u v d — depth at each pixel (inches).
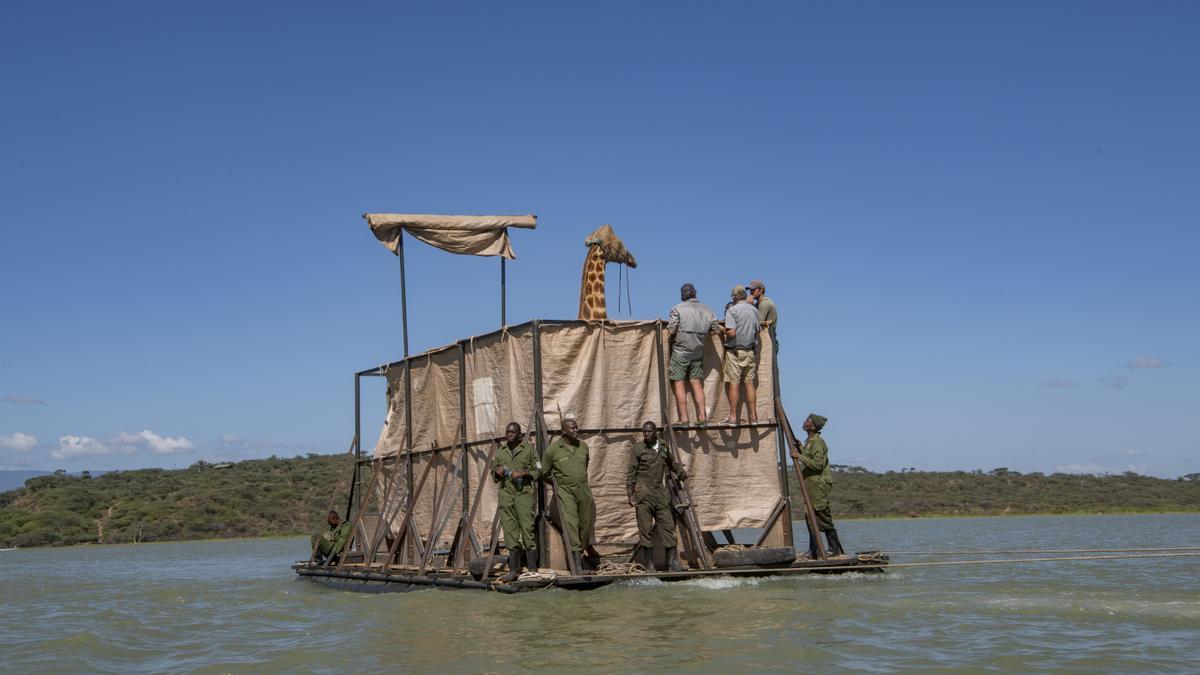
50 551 2080.5
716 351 690.8
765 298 708.7
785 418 691.4
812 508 692.7
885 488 3189.0
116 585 918.4
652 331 676.1
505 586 577.6
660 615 487.8
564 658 387.5
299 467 3147.1
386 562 734.5
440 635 457.1
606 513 650.8
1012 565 823.1
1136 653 383.6
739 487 684.1
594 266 721.0
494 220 810.2
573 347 657.0
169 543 2285.9
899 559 924.0
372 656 414.6
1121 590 583.2
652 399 669.9
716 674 352.2
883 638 419.5
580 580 589.3
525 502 604.1
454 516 718.5
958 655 382.9
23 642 513.0
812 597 548.1
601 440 655.1
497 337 684.7
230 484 2888.8
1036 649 394.0
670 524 634.2
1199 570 748.0
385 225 789.9
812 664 367.9
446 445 748.0
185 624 570.3
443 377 756.0
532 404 649.6
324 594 721.0
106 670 419.8
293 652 438.6
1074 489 3265.3
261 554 1600.6
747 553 637.9
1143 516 2669.8
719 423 680.4
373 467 866.1
